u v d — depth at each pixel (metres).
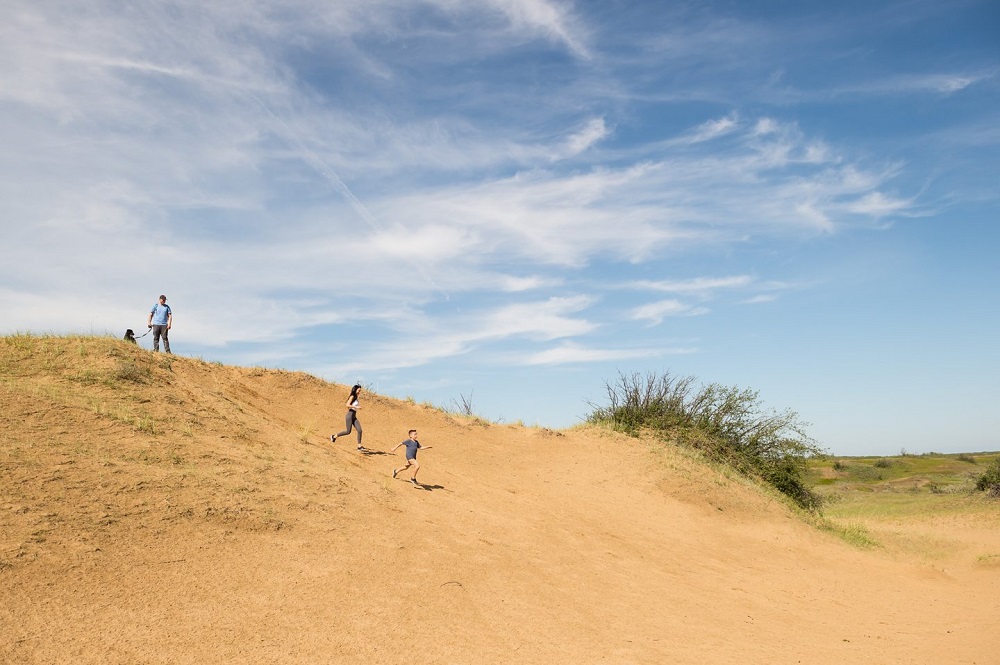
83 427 10.41
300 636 6.84
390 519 11.05
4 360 12.64
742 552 16.34
